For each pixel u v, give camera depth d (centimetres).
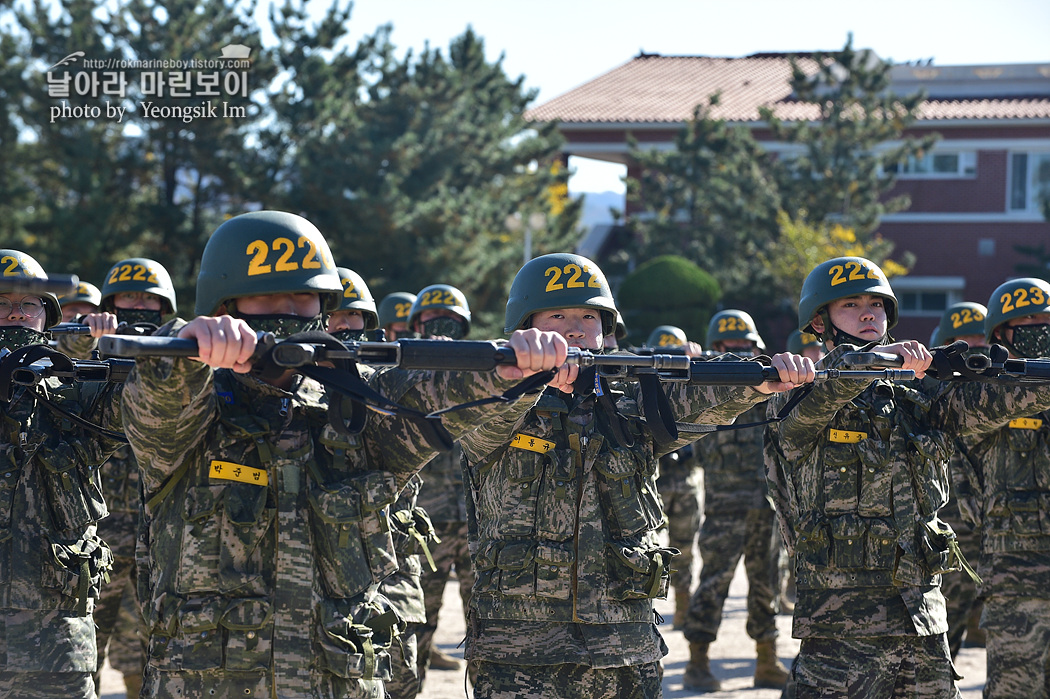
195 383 296
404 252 2439
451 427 331
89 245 2208
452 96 2641
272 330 353
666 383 437
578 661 427
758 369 393
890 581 485
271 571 330
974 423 505
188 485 331
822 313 556
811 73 4428
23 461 486
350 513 333
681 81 4391
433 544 621
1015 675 568
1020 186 3588
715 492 790
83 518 499
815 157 3139
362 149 2447
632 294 2856
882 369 421
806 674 498
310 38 2478
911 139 3159
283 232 353
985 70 3916
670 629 999
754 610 793
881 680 487
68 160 2331
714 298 2866
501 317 2759
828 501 495
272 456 334
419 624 708
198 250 2425
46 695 470
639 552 440
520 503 443
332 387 304
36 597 477
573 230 3241
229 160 2391
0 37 2438
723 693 768
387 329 1010
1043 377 454
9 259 531
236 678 321
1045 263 3416
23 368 407
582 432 450
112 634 696
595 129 3809
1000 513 578
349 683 331
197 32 2370
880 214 3120
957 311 877
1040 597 564
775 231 3116
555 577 434
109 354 276
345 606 334
